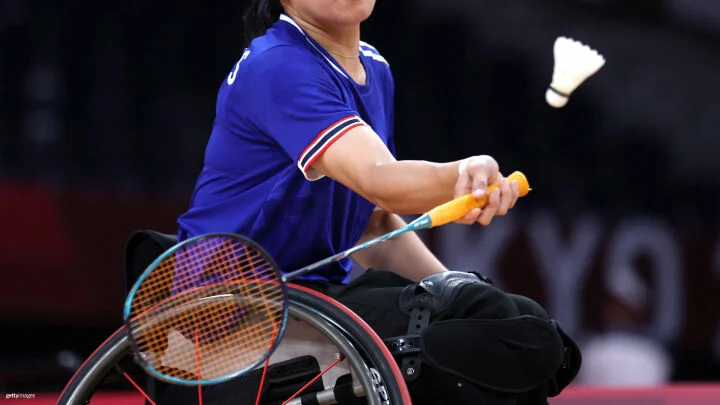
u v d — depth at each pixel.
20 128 23.59
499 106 27.00
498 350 8.62
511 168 26.62
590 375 23.52
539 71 27.28
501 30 27.34
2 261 20.75
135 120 24.34
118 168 23.86
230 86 9.80
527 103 27.05
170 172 24.19
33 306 20.97
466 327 8.66
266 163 9.75
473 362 8.62
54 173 23.38
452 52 27.09
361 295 9.53
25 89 23.84
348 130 8.74
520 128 26.95
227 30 25.27
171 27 24.98
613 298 24.30
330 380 9.16
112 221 21.70
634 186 26.83
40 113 23.80
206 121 24.84
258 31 10.91
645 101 27.69
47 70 24.03
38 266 20.98
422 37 27.08
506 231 23.55
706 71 28.05
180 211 22.52
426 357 8.66
